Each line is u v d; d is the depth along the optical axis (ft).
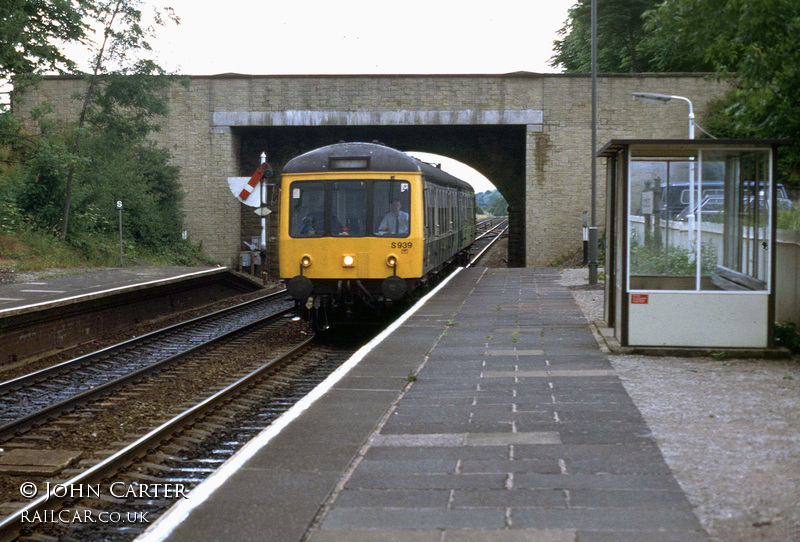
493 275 80.48
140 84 86.99
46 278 67.51
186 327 58.49
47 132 90.02
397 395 26.61
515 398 25.59
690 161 33.50
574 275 79.10
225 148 110.11
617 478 17.38
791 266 36.27
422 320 45.83
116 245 91.91
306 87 108.78
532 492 16.62
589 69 160.76
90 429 29.60
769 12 29.66
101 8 82.48
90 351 48.83
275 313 64.64
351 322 56.13
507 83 107.96
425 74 107.96
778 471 17.62
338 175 51.55
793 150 34.32
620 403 24.39
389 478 17.81
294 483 17.49
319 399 26.07
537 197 108.68
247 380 36.76
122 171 99.55
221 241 110.73
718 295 32.68
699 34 32.68
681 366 30.37
